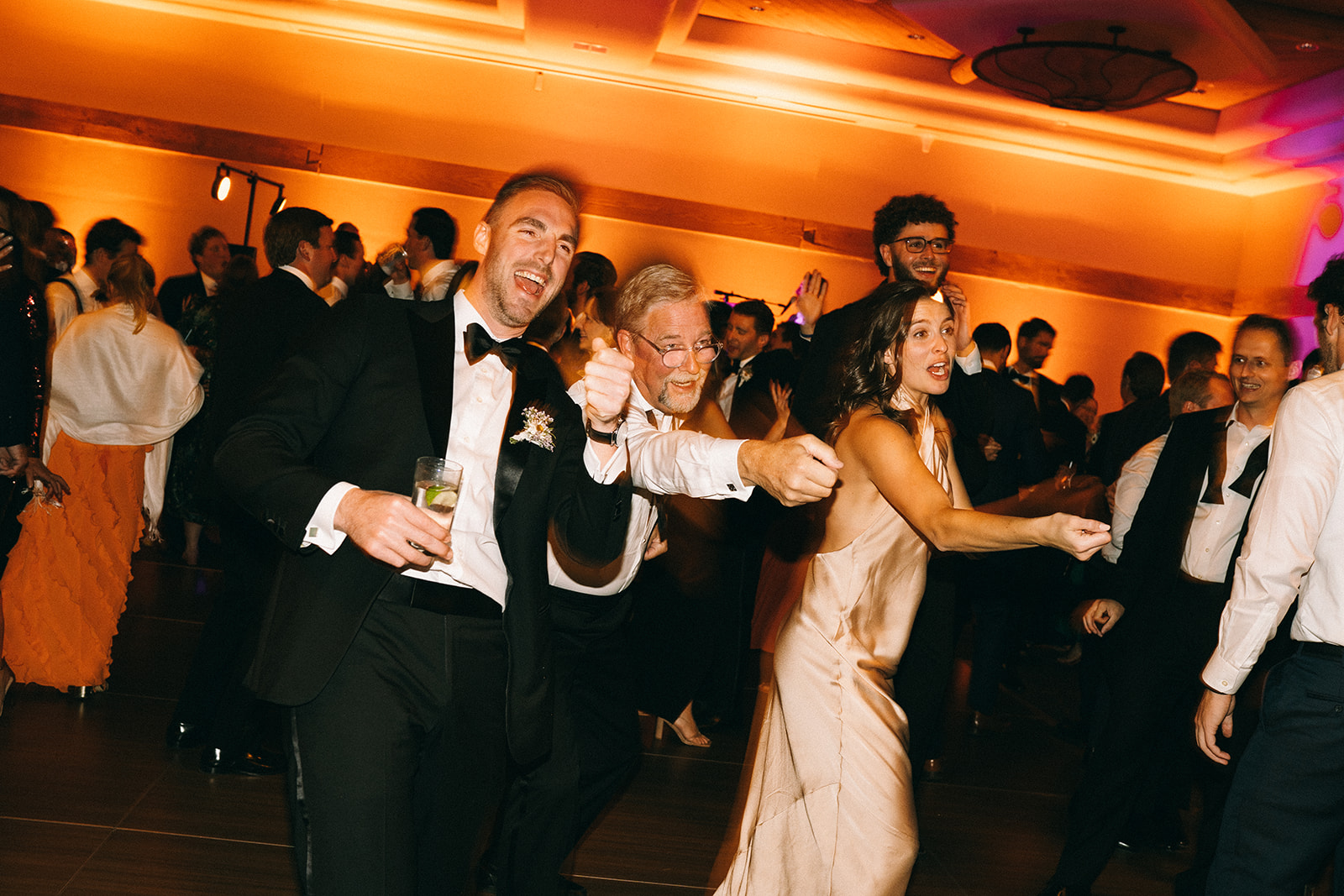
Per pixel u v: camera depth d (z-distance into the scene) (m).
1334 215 9.03
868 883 2.09
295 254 3.57
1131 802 3.10
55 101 8.80
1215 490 3.07
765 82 9.05
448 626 1.75
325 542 1.61
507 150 9.30
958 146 9.80
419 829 1.82
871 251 9.67
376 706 1.68
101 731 3.70
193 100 8.95
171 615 5.34
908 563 2.22
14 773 3.24
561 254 1.87
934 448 2.36
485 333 1.83
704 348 2.52
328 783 1.66
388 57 9.14
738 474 1.88
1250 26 7.11
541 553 1.84
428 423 1.77
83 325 3.89
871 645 2.20
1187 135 9.25
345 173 9.09
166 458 4.87
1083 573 6.75
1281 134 8.85
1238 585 2.20
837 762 2.13
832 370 2.86
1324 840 2.12
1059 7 6.50
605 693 2.58
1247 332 3.11
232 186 8.98
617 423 1.84
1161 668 3.06
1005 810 4.11
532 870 2.27
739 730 4.64
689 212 9.47
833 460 1.74
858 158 9.68
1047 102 7.53
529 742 1.82
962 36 7.38
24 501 3.53
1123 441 5.36
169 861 2.82
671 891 3.02
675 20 8.00
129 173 8.91
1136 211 10.03
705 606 3.28
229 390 3.36
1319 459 2.10
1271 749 2.16
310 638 1.67
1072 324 10.09
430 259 5.46
